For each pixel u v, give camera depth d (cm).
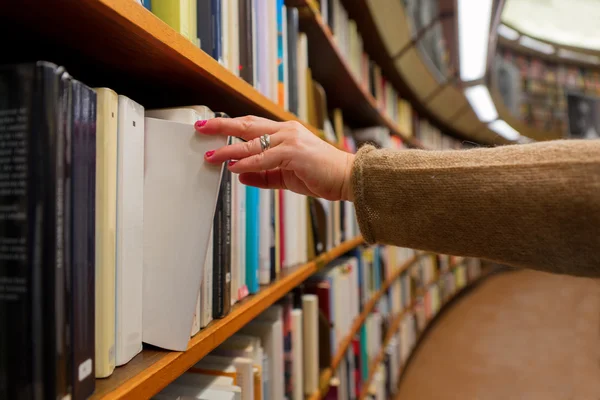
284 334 97
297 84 107
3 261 33
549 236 48
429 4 236
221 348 73
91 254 39
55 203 33
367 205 60
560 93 525
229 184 62
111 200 42
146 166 49
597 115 539
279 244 97
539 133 506
